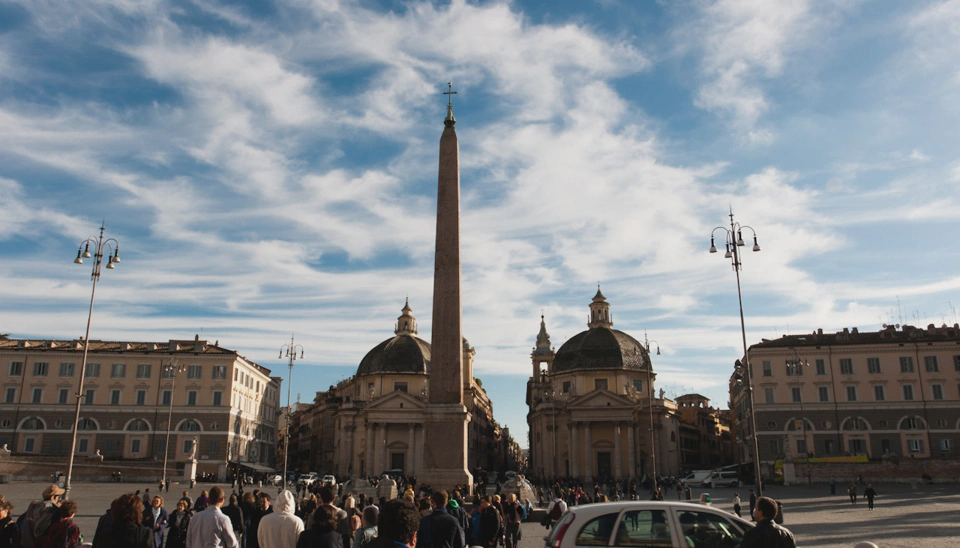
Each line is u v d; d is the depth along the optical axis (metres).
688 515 11.10
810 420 74.50
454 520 10.78
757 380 76.75
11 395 75.38
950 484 60.66
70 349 76.94
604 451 84.69
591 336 90.38
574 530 11.17
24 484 56.94
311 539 8.31
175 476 68.50
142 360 77.81
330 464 99.75
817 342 76.94
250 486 67.94
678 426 90.25
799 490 58.97
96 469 64.81
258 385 91.06
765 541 9.21
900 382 73.00
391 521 7.13
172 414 76.94
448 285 34.09
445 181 35.06
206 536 10.52
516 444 196.62
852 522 30.34
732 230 35.81
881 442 72.38
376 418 83.38
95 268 38.66
